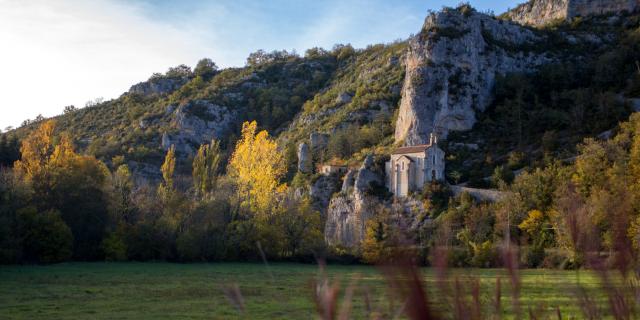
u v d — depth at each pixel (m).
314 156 119.75
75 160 67.38
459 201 73.94
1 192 56.94
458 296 2.32
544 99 107.81
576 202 3.26
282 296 30.09
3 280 40.97
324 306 2.21
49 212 59.09
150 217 68.94
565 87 108.94
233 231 66.25
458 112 103.19
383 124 123.94
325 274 2.32
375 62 174.50
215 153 88.62
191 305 27.75
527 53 119.06
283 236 67.69
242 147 74.94
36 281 40.62
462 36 109.06
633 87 96.62
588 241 3.03
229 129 172.75
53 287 36.53
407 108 106.25
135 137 163.50
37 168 63.78
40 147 66.25
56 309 26.00
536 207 55.78
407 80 110.75
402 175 85.06
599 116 88.81
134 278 44.25
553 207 45.88
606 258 2.94
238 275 47.31
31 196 60.16
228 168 82.69
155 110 186.00
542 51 121.25
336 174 101.38
